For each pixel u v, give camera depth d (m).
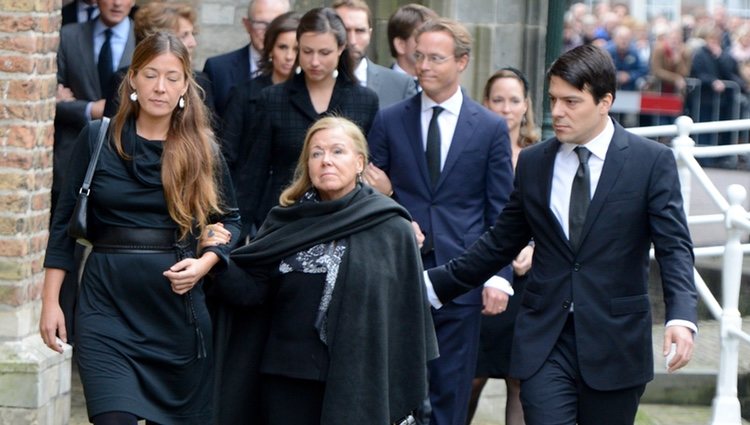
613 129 12.86
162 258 12.94
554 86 12.67
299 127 16.39
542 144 13.10
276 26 17.42
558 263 12.85
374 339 12.40
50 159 16.06
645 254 12.85
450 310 15.30
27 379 15.55
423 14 19.25
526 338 12.90
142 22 17.36
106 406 12.52
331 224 12.51
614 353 12.67
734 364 16.95
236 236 13.44
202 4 22.80
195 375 13.20
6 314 15.59
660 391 19.73
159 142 12.98
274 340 12.66
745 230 16.92
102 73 18.70
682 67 34.06
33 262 15.81
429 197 15.56
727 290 16.98
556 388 12.71
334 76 16.53
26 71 15.40
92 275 12.91
